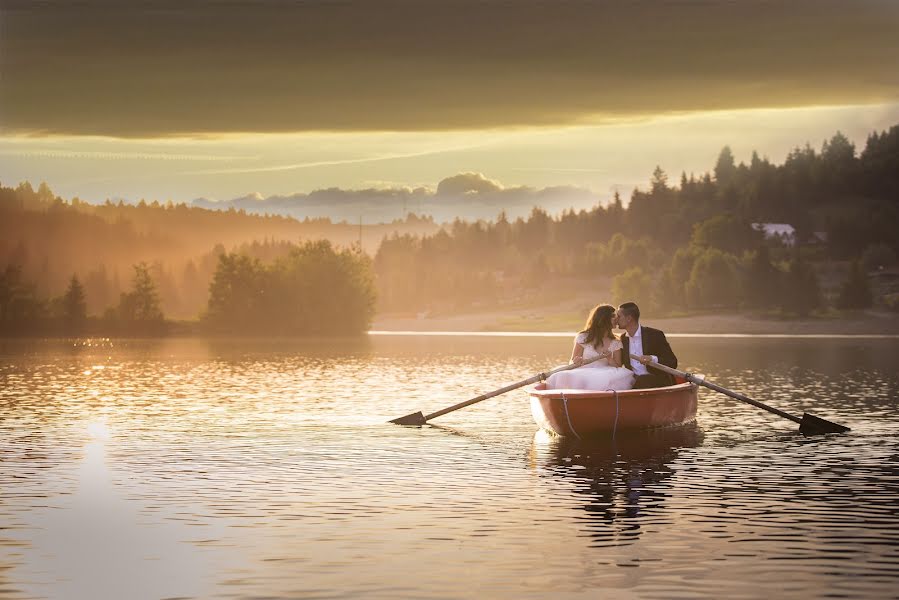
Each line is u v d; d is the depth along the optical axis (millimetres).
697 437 17219
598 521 10719
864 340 87875
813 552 9383
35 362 43969
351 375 34844
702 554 9320
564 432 17062
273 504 11688
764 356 50344
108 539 10000
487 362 44750
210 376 34156
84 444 16594
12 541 9938
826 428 17844
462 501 11828
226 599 8055
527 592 8203
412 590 8266
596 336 18172
